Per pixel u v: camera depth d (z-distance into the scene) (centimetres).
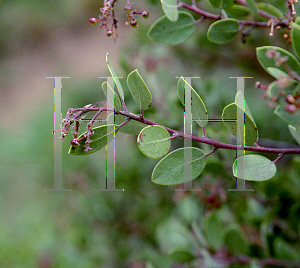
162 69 71
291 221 60
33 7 284
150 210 86
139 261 83
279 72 47
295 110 45
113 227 90
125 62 72
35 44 270
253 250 60
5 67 260
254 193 63
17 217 161
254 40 73
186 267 62
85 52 233
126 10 50
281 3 60
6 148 181
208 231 62
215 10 73
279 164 66
